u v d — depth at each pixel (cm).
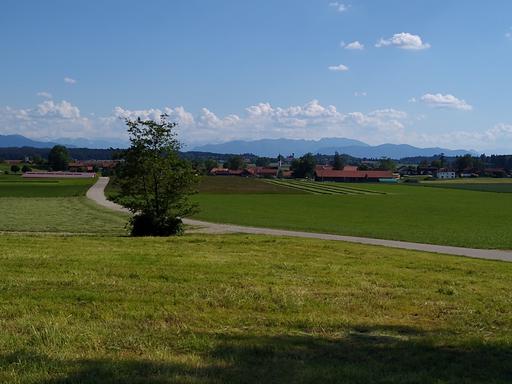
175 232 3366
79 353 686
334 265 1652
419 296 1177
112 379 598
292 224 5559
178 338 768
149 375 615
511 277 1619
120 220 5656
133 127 3334
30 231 4344
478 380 642
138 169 3312
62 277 1217
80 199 9400
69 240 2283
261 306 994
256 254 1886
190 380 603
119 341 743
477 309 1052
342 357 716
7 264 1389
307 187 15325
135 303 977
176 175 3372
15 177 19012
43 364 637
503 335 858
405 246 3509
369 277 1432
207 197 10831
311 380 620
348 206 8894
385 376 641
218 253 1864
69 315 875
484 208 8731
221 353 707
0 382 582
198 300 1019
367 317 958
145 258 1602
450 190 15275
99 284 1148
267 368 656
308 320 902
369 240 3928
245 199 10331
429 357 721
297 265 1587
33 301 962
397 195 12612
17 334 755
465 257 2525
